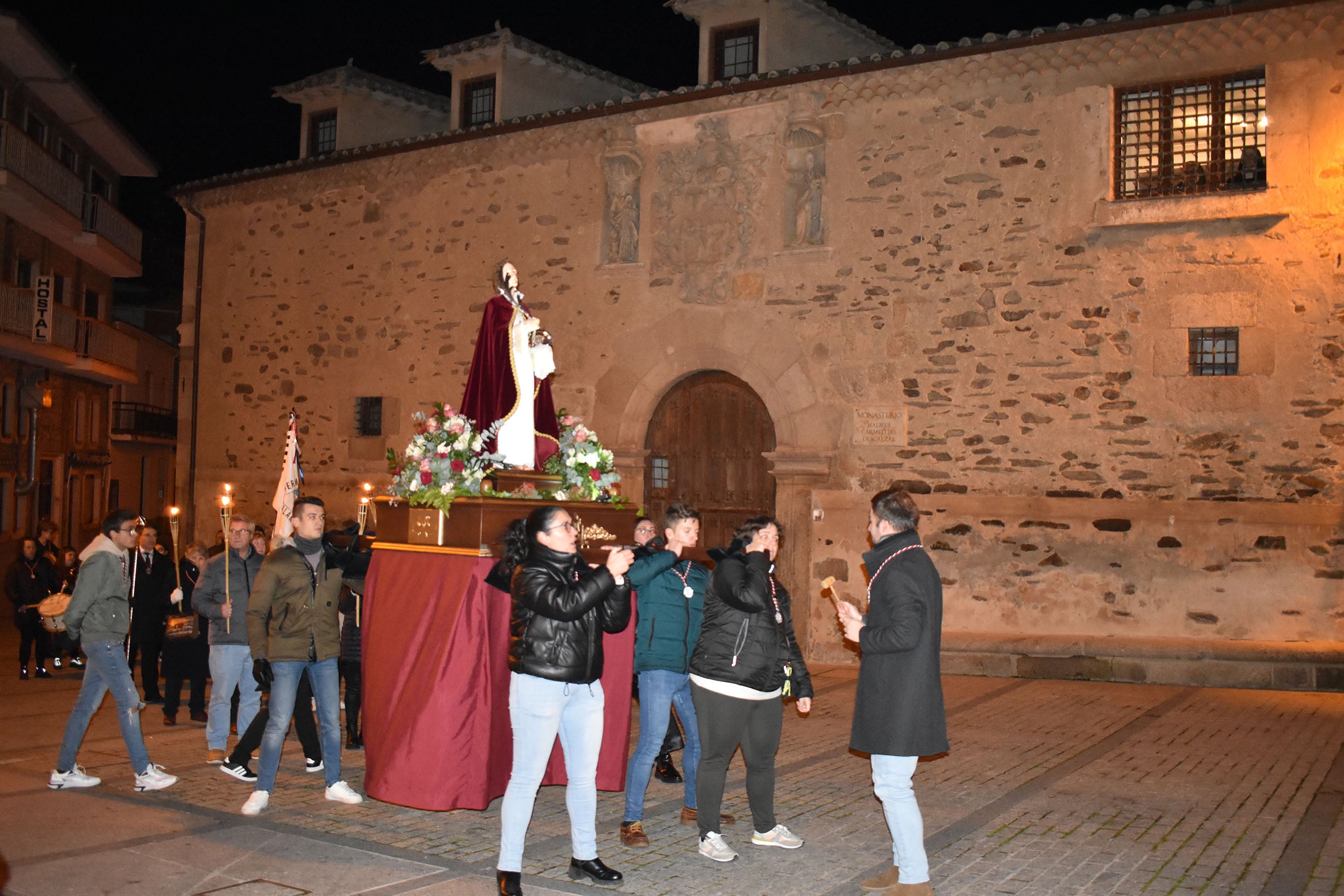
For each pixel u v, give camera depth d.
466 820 5.39
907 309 11.15
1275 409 9.73
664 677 5.09
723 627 4.78
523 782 4.24
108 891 4.25
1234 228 9.91
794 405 11.59
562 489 6.16
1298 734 7.60
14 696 9.30
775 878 4.58
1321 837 5.13
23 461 19.14
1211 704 8.81
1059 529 10.43
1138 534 10.14
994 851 4.94
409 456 5.66
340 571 5.74
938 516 10.91
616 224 12.61
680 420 12.52
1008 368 10.72
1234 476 9.85
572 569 4.35
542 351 6.16
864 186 11.38
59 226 18.38
